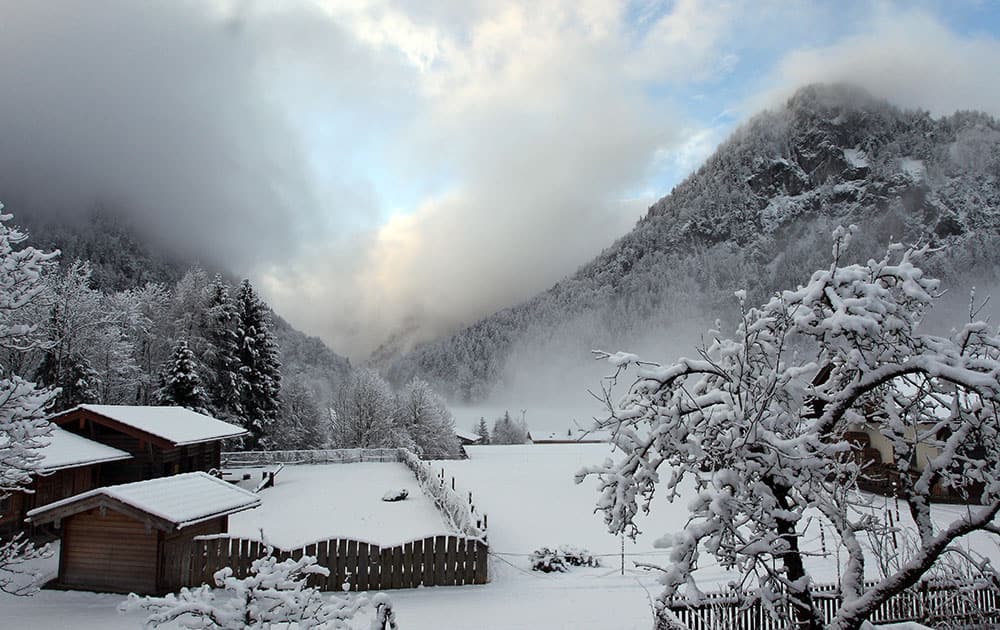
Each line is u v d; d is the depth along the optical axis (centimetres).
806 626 726
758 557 702
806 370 750
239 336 5053
